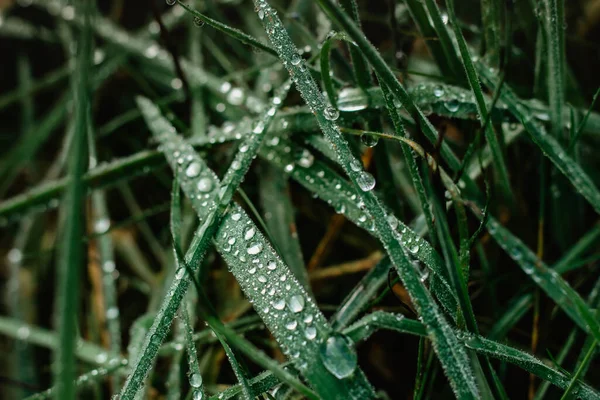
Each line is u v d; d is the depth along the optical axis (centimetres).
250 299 15
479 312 17
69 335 13
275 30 15
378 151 17
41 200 18
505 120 16
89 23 16
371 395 14
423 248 15
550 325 17
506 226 17
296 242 17
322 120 15
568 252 17
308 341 14
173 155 17
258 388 15
